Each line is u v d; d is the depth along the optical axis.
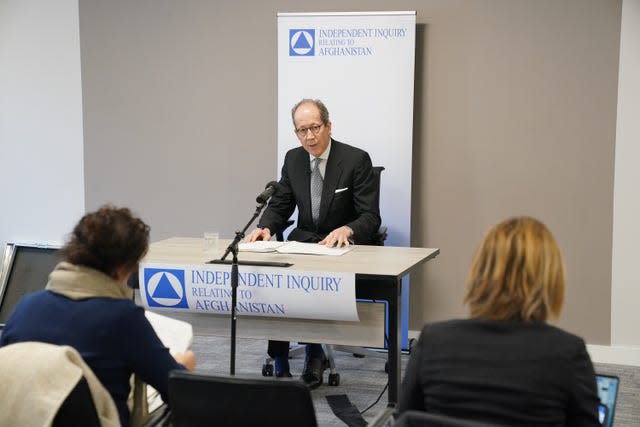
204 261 2.98
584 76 4.23
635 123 4.18
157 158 4.96
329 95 4.44
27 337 1.83
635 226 4.23
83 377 1.67
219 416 1.72
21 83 5.14
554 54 4.27
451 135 4.47
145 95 4.94
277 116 4.72
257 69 4.73
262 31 4.70
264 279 2.85
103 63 4.98
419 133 4.52
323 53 4.42
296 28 4.44
